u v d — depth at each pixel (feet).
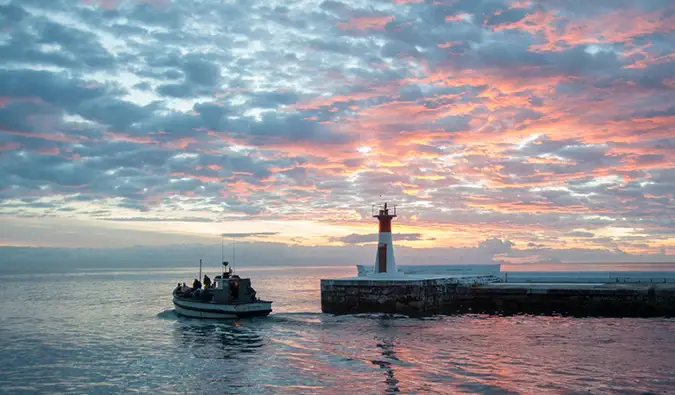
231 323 161.89
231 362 107.14
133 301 267.80
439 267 257.14
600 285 188.14
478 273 248.52
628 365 99.19
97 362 108.78
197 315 176.04
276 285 455.22
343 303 180.96
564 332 136.36
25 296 315.99
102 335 144.66
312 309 211.20
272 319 167.22
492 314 177.47
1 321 181.47
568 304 173.37
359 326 150.71
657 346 116.57
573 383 87.66
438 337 130.62
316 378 93.56
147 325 163.43
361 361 105.60
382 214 204.44
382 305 175.73
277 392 85.76
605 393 82.28
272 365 103.81
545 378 90.84
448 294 186.70
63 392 87.10
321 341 127.85
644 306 163.94
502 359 105.29
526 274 372.58
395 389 86.07
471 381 89.81
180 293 192.75
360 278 190.49
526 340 125.18
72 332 151.53
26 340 137.69
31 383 92.58
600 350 112.68
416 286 172.24
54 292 359.05
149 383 92.07
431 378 92.12
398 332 139.03
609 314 167.32
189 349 121.39
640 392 82.58
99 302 262.88
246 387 88.79
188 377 95.71
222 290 172.24
